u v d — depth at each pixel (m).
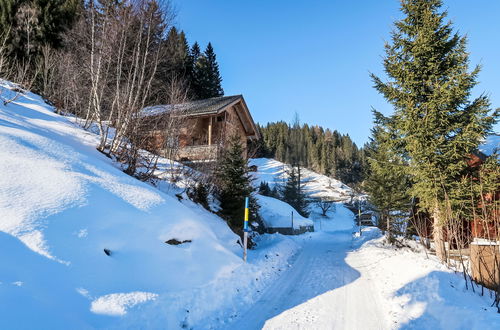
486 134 10.14
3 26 19.97
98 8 12.02
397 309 5.33
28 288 3.09
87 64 12.95
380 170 11.73
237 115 24.50
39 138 6.86
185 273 5.28
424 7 11.70
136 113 10.80
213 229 8.48
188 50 43.34
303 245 16.28
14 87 16.28
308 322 4.74
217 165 12.75
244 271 6.91
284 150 89.50
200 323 4.39
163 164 12.67
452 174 9.88
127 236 4.96
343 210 59.97
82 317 3.22
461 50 10.84
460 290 5.42
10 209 3.97
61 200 4.63
